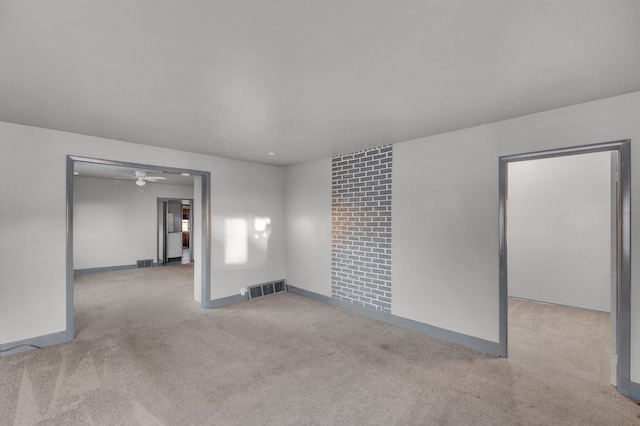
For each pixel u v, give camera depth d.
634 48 1.59
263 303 4.62
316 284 4.78
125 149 3.62
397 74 1.91
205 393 2.27
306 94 2.22
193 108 2.50
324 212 4.64
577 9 1.28
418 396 2.24
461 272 3.12
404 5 1.26
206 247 4.36
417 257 3.48
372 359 2.81
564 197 4.54
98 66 1.79
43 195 3.10
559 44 1.56
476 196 3.02
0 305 2.88
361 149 4.00
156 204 8.09
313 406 2.12
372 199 3.96
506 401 2.17
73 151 3.27
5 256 2.91
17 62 1.74
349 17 1.34
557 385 2.38
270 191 5.18
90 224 7.11
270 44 1.57
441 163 3.27
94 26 1.40
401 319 3.64
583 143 2.40
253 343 3.16
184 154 4.15
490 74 1.91
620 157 2.26
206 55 1.67
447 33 1.47
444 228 3.25
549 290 4.64
